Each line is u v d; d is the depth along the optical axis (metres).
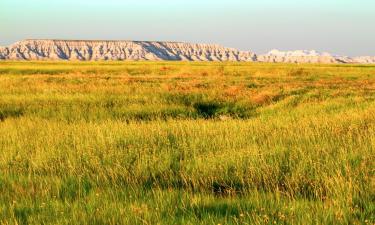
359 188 10.32
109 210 9.09
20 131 18.98
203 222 8.34
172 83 46.75
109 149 15.18
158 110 29.33
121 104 31.53
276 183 11.81
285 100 33.47
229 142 15.83
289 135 16.55
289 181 11.69
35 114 27.42
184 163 13.61
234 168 12.91
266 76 62.75
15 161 14.21
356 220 8.30
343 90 39.28
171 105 31.16
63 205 9.69
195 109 30.97
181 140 16.53
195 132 17.81
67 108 29.30
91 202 9.80
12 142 17.08
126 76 60.34
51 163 13.73
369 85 47.19
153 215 8.76
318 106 29.53
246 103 34.09
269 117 24.97
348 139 15.32
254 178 12.14
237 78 57.84
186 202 9.72
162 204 9.49
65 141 16.56
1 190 11.27
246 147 15.18
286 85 46.12
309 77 61.03
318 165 12.35
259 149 14.39
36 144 16.23
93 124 21.34
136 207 9.10
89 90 38.12
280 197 10.38
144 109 29.44
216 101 34.56
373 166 12.05
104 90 38.16
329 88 42.12
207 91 38.19
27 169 13.60
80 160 14.02
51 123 21.42
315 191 10.81
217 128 18.83
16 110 28.75
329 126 18.27
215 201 10.02
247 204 9.55
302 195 10.88
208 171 12.63
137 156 14.28
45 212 9.21
